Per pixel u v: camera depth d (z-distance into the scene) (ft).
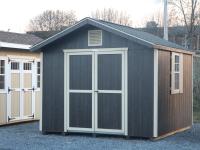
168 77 44.47
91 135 44.65
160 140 42.63
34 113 57.93
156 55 41.50
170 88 45.16
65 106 45.19
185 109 50.26
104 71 43.50
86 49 44.11
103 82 43.55
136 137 42.93
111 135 44.27
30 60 57.06
